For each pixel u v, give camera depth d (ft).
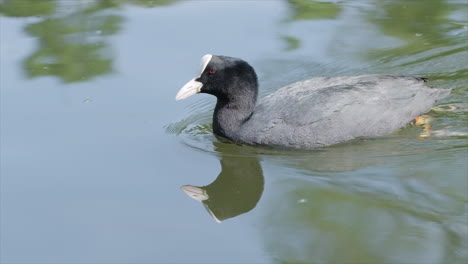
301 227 30.17
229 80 38.93
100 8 57.62
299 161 36.50
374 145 37.50
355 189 32.99
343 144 37.81
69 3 58.65
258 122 38.50
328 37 50.83
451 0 56.24
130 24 53.88
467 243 28.02
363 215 30.60
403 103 38.83
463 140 37.24
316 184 33.76
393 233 29.01
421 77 40.78
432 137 37.83
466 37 49.70
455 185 32.63
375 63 46.75
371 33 51.26
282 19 54.08
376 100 38.29
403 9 55.21
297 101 38.37
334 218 30.53
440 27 51.67
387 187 32.99
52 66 47.93
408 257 27.40
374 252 27.81
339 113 37.50
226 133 39.68
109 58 48.52
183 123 41.93
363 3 57.00
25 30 53.67
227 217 31.91
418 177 33.71
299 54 48.47
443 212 30.42
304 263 27.50
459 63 46.03
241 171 36.14
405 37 50.31
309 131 37.35
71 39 51.70
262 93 43.96
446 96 40.91
